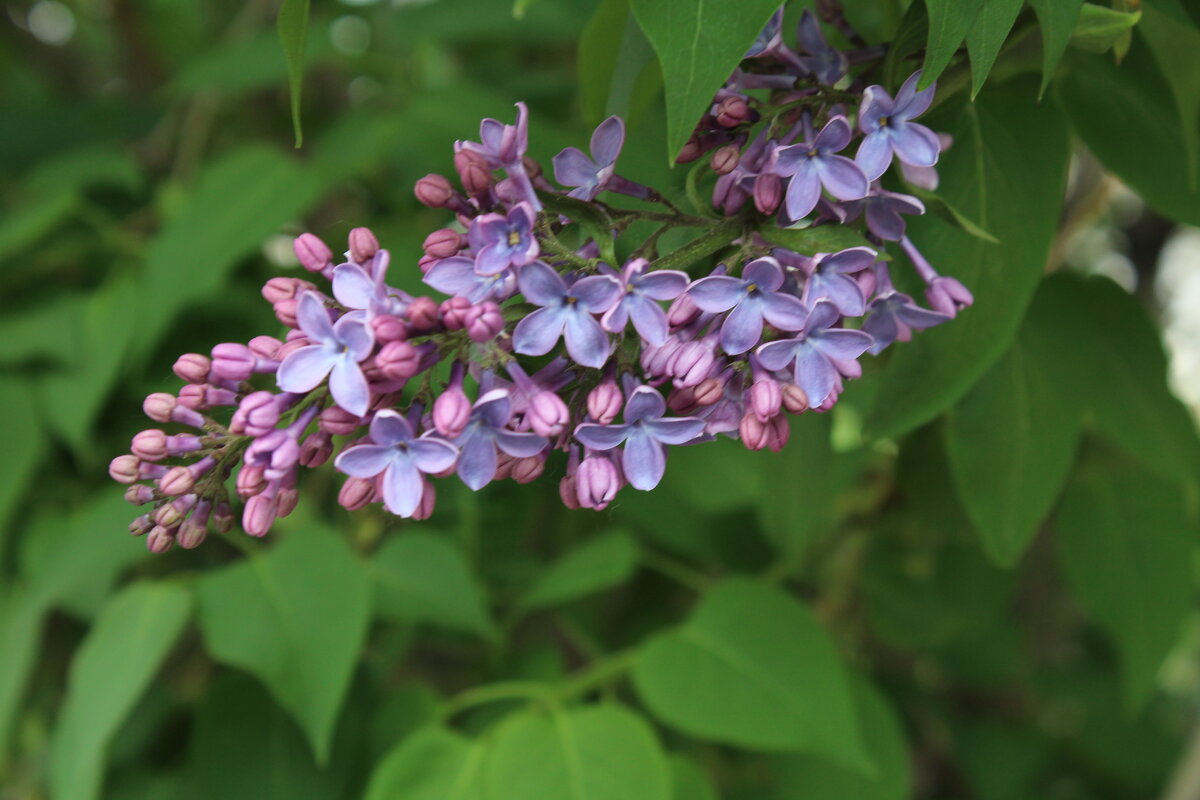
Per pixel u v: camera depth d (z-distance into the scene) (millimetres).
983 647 885
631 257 427
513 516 712
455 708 594
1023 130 475
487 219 406
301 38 432
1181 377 1126
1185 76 474
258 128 925
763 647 564
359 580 558
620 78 474
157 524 428
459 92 683
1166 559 616
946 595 713
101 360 667
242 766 586
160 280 611
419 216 696
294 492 421
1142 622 621
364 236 420
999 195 473
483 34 734
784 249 422
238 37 916
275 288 426
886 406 476
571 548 745
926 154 421
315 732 540
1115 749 930
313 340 410
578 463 430
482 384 415
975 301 470
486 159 418
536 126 566
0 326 706
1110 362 542
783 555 583
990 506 523
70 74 1068
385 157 728
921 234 473
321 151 689
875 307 440
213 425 430
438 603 604
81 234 762
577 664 764
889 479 694
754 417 419
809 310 414
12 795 773
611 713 550
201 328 695
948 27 414
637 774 537
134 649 550
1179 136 486
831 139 419
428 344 413
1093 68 487
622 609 755
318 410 417
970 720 913
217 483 430
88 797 533
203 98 826
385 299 410
